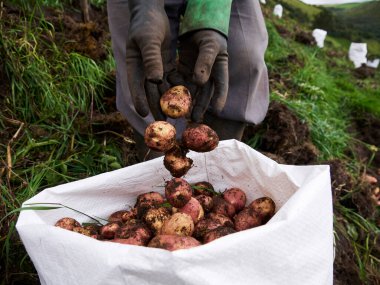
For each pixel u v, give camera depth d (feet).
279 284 1.68
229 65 2.87
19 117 3.52
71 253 1.62
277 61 6.73
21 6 4.37
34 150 3.29
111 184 2.23
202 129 2.05
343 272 3.14
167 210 2.20
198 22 2.13
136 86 2.03
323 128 4.80
